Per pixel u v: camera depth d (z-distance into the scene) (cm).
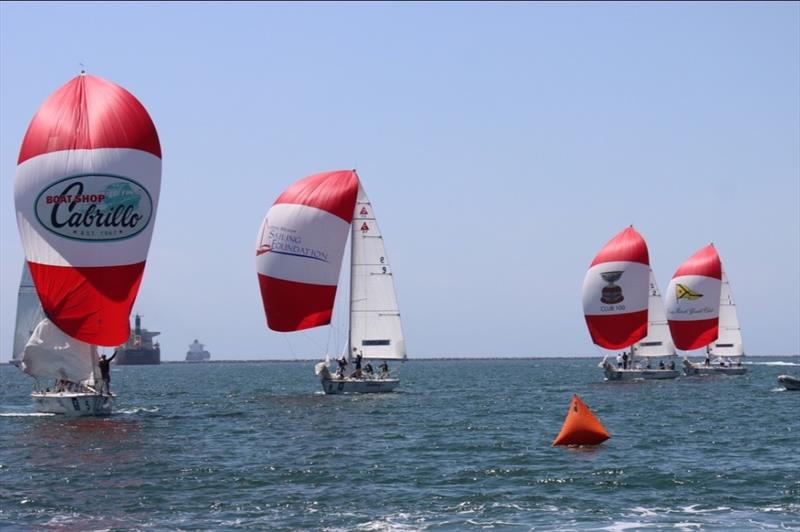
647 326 12688
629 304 12569
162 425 7162
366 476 4825
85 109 6575
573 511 4016
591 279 12650
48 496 4338
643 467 4997
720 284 14675
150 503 4184
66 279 6550
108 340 6712
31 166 6525
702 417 7894
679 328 14675
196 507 4103
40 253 6562
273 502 4197
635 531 3691
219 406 9425
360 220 9794
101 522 3847
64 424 7044
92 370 7250
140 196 6619
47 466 5150
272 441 6209
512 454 5550
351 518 3900
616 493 4362
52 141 6512
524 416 8094
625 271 12544
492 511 4022
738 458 5325
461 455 5534
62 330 6650
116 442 6106
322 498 4278
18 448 5812
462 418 7881
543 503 4166
